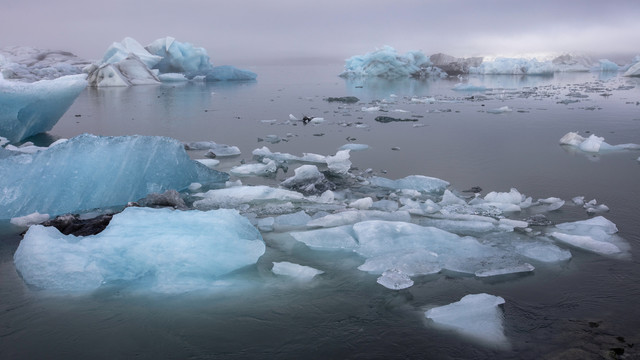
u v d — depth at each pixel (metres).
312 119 10.70
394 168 6.29
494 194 4.87
